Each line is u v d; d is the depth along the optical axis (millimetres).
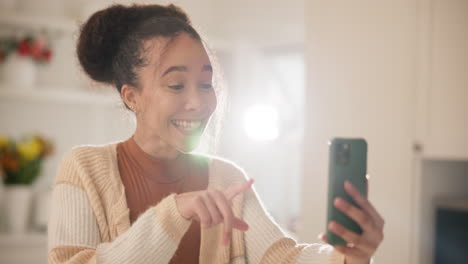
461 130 2492
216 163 1268
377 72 2791
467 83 2477
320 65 3051
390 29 2748
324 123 3010
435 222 2672
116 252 962
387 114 2744
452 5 2533
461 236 2574
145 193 1168
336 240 856
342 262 962
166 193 1180
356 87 2873
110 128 4043
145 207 1160
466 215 2564
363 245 842
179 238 959
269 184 4086
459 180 2805
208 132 1288
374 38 2807
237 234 1193
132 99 1138
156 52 1071
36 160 3576
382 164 2758
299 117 4023
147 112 1098
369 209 839
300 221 3098
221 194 909
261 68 4133
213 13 4375
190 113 1073
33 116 3852
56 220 1112
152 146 1153
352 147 877
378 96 2781
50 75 3885
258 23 4102
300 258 1100
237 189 910
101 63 1173
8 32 3785
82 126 3975
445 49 2555
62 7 3934
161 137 1098
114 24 1142
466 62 2480
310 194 3053
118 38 1138
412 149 2648
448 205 2625
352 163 875
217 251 1188
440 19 2576
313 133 3061
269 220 1208
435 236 2664
